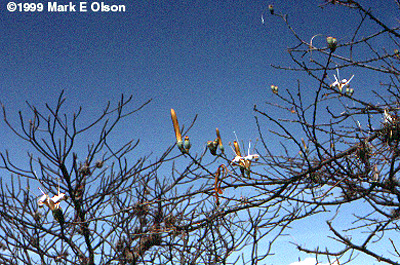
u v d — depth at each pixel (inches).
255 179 131.6
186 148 120.6
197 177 148.2
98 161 153.7
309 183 141.1
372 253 111.8
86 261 159.2
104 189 161.5
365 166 139.6
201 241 155.7
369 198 141.1
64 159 149.3
